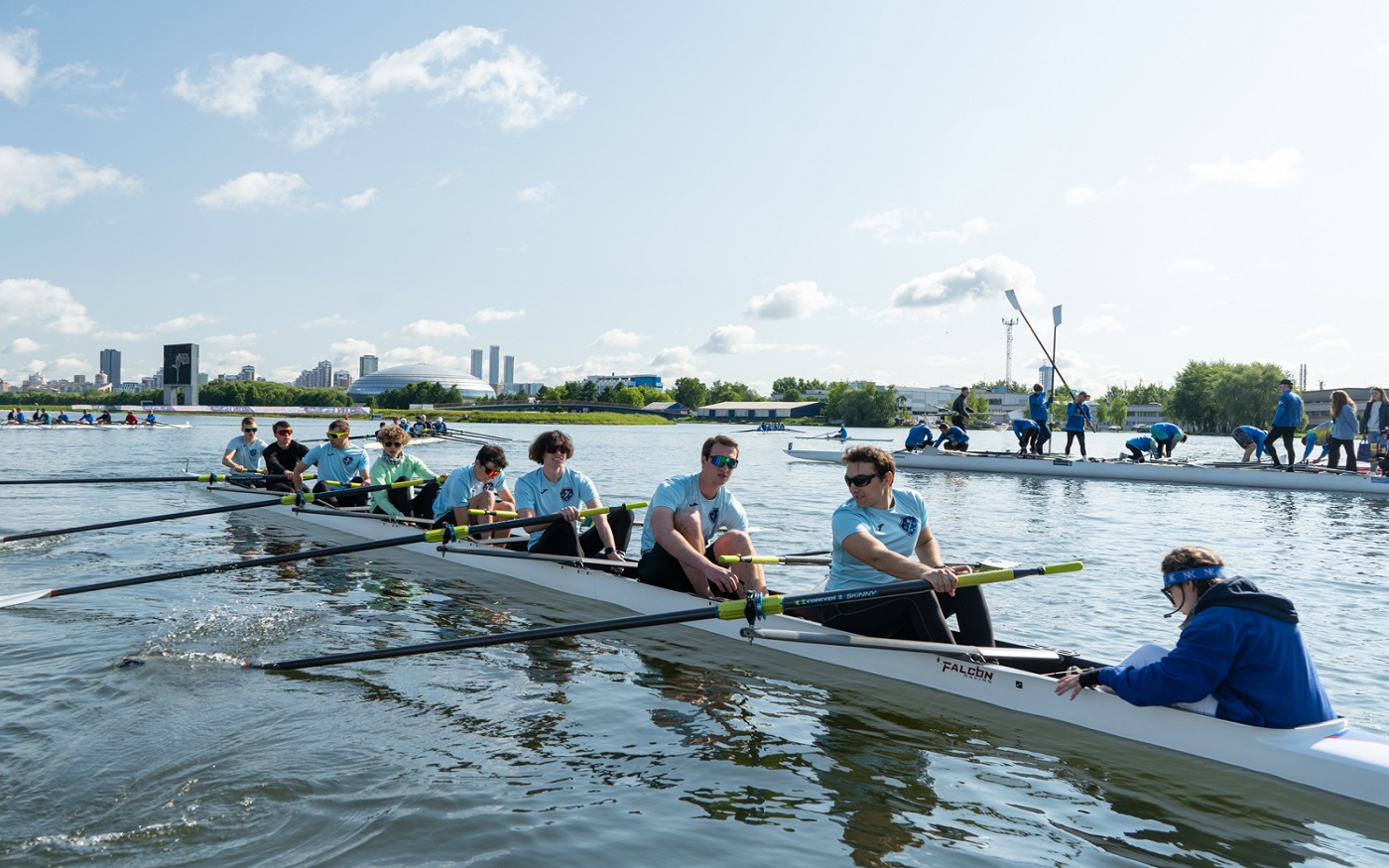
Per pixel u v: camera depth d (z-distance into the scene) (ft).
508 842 11.50
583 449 137.49
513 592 26.84
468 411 419.54
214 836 11.55
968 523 46.98
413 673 18.84
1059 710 15.92
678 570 22.85
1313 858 11.62
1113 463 76.69
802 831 12.05
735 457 21.80
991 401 497.05
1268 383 327.26
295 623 22.75
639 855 11.25
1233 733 13.89
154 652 19.76
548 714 16.43
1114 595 27.66
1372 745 13.28
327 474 40.88
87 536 37.99
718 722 16.16
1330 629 23.89
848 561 18.70
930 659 17.80
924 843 11.80
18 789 12.84
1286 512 52.80
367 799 12.71
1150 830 12.30
